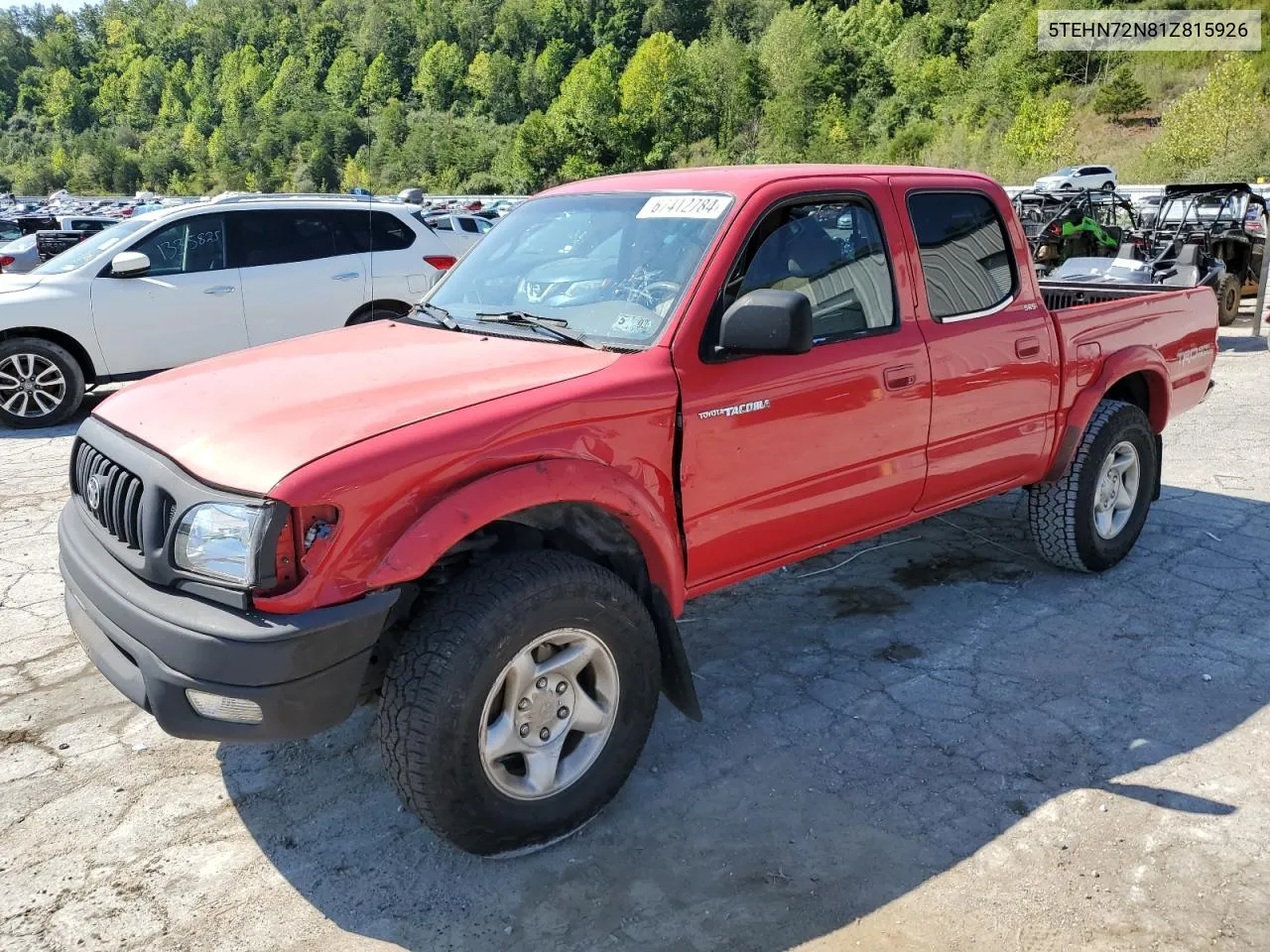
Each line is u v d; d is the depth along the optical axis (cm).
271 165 14938
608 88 12038
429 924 264
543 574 273
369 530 248
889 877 279
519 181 11894
